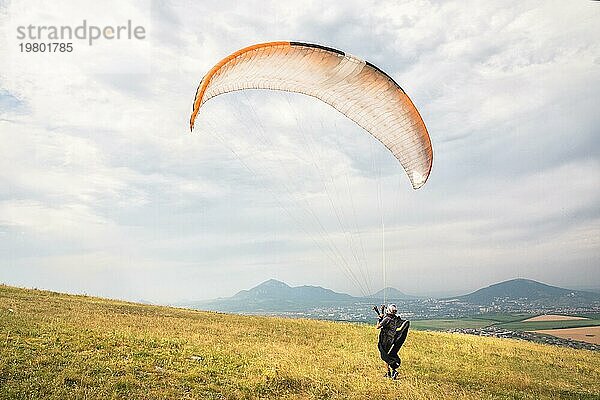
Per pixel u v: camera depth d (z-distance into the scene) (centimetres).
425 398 1522
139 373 1551
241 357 1936
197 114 1314
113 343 1864
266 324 2917
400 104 1625
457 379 1916
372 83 1616
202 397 1429
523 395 1744
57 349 1659
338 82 1656
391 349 1631
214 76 1362
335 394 1563
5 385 1307
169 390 1436
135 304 3431
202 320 2838
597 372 2389
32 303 2631
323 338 2614
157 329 2272
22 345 1653
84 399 1295
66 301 2991
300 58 1546
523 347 2934
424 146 1689
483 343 2922
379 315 1639
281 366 1836
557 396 1786
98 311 2680
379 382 1686
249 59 1470
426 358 2325
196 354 1886
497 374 2106
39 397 1271
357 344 2511
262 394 1530
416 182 1800
